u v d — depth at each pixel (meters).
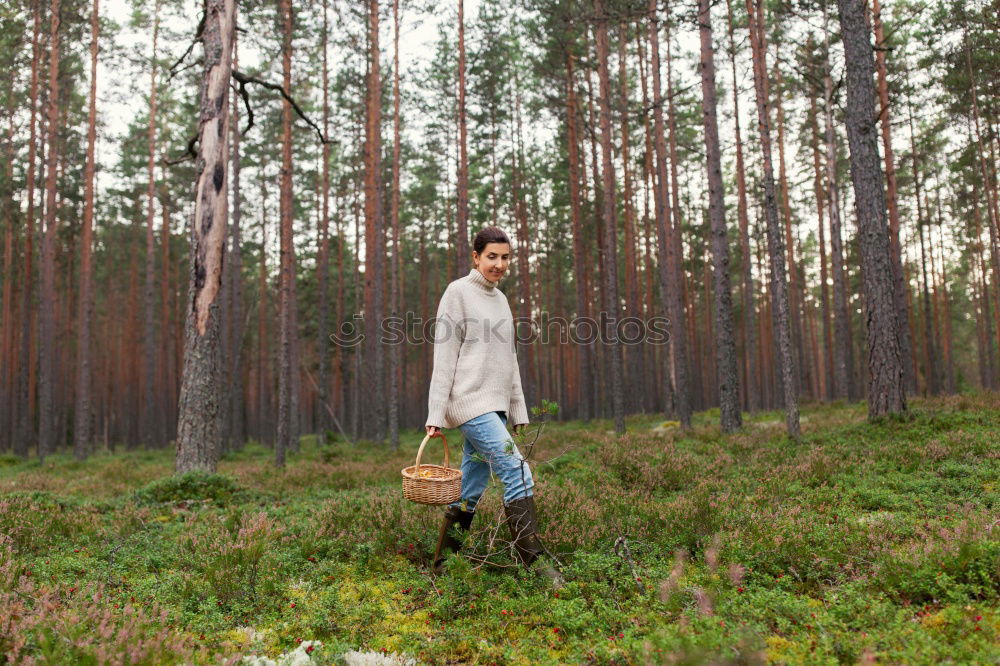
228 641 2.70
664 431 15.41
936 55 20.58
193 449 8.38
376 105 20.38
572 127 22.14
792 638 2.59
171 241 34.19
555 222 32.94
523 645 2.74
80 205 27.56
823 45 18.80
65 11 19.73
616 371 16.23
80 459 21.02
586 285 29.05
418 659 2.66
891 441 8.16
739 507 4.96
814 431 10.47
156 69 21.23
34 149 22.08
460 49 19.28
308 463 12.61
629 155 24.41
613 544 3.92
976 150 24.33
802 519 4.34
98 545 4.59
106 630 2.43
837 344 21.19
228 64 9.37
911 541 3.63
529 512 3.53
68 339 33.16
